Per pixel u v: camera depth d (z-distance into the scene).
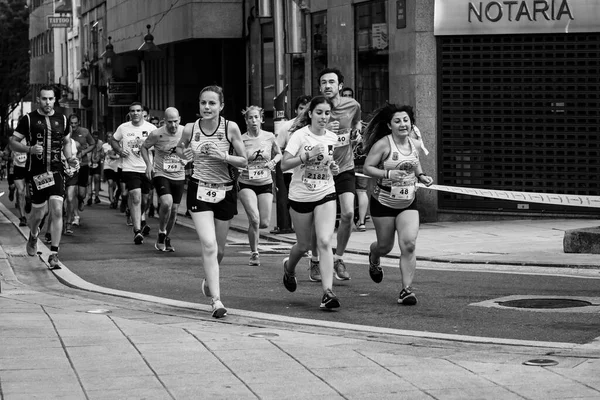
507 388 11.49
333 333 15.05
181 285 20.80
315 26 40.97
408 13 33.47
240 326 15.58
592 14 31.59
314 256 20.77
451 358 13.02
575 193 32.34
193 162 16.64
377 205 17.98
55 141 23.47
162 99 63.91
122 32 68.69
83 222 36.59
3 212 42.47
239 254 26.33
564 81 32.12
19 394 11.23
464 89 32.97
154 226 34.81
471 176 33.09
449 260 24.00
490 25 32.38
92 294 19.59
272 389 11.49
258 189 23.83
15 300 18.27
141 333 14.58
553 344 14.11
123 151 29.05
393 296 18.83
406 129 17.53
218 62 60.06
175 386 11.61
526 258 23.69
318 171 17.16
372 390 11.45
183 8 50.97
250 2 48.56
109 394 11.27
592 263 22.50
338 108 19.73
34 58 126.00
